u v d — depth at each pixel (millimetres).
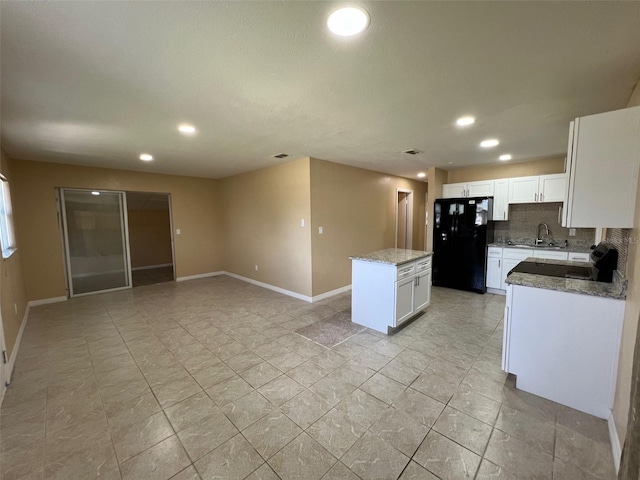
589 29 1330
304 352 2764
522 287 2096
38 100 2068
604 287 1946
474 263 4727
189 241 6039
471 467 1495
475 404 1995
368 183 5340
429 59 1596
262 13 1222
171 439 1703
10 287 2977
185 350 2834
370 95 2064
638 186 1660
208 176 6031
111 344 2979
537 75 1779
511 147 3594
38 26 1274
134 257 7312
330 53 1534
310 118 2514
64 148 3488
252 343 2971
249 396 2100
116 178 5027
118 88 1912
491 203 4633
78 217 4746
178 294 4895
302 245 4477
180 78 1791
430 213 5152
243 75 1764
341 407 1969
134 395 2125
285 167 4633
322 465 1514
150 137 3053
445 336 3098
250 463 1531
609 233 2799
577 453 1579
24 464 1534
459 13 1225
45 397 2111
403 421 1831
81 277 4809
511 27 1317
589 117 1801
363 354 2713
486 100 2158
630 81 1851
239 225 5848
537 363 2064
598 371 1853
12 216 3732
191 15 1227
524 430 1752
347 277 5023
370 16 1243
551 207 4512
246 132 2912
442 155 4078
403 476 1445
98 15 1214
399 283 3121
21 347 2922
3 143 3191
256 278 5531
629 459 1049
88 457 1579
